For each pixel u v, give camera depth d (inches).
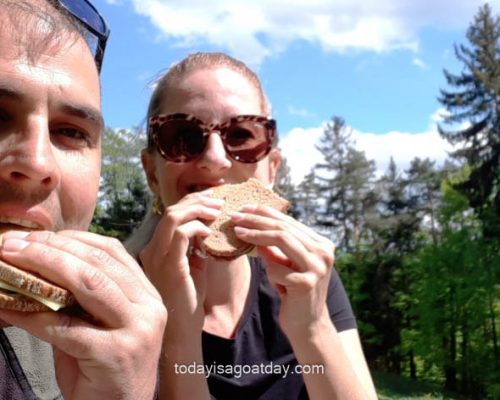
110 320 8.7
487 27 311.7
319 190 472.7
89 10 13.4
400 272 297.1
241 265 20.8
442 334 221.1
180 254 16.5
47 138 9.9
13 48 9.7
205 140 20.6
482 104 293.4
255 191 20.0
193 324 16.8
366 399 17.7
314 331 16.9
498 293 200.8
